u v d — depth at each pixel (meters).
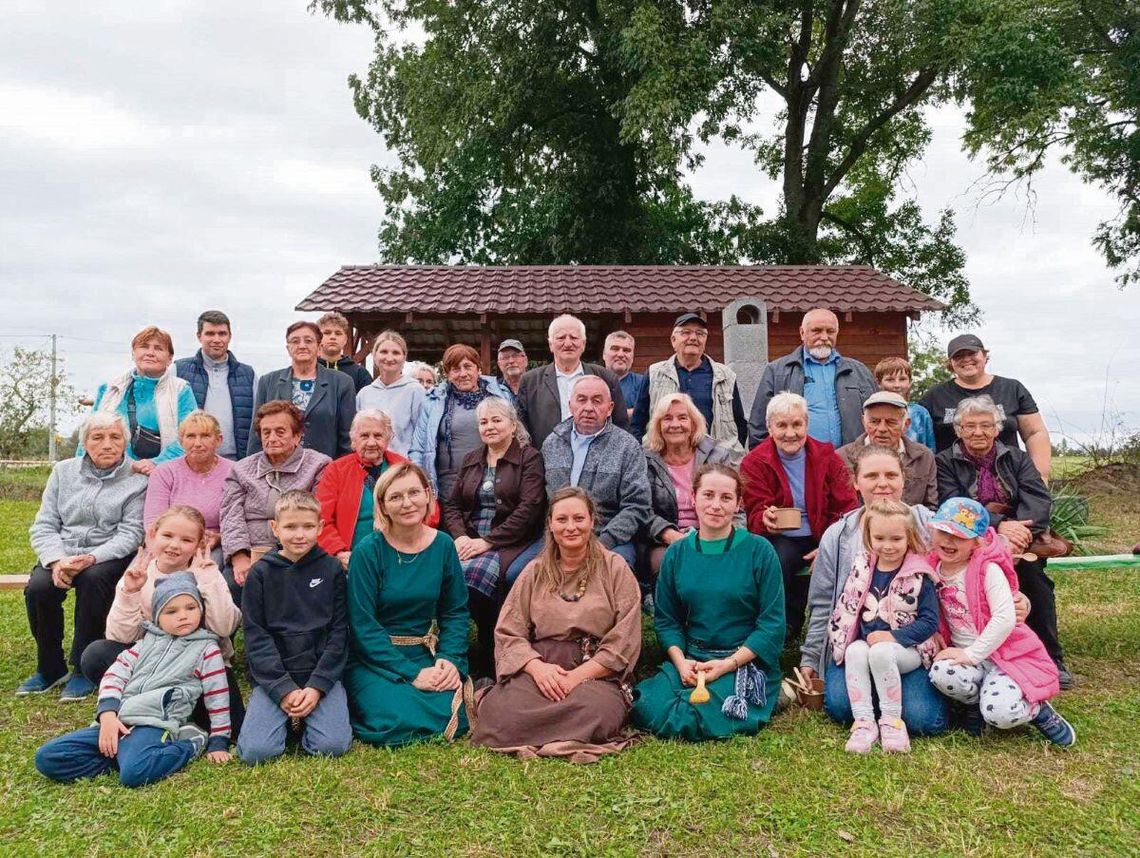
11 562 8.87
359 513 4.97
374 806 3.28
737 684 4.18
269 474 5.03
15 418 26.33
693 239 24.56
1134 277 20.22
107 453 5.00
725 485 4.42
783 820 3.17
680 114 18.28
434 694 4.15
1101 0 19.36
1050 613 4.96
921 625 4.07
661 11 19.23
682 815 3.20
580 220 22.36
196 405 5.90
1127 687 4.75
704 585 4.45
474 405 5.82
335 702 3.98
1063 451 15.23
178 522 4.13
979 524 4.08
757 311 9.29
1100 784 3.47
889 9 20.81
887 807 3.26
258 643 3.99
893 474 4.48
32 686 4.79
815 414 6.10
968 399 5.18
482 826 3.13
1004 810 3.23
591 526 4.34
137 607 4.29
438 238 22.44
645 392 6.51
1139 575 7.99
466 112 21.70
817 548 5.08
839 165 25.20
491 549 4.94
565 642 4.27
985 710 3.91
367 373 6.80
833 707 4.24
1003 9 17.83
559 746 3.78
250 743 3.74
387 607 4.30
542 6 22.11
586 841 3.02
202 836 3.07
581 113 23.53
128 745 3.59
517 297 14.02
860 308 14.03
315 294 13.77
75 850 2.97
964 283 25.12
